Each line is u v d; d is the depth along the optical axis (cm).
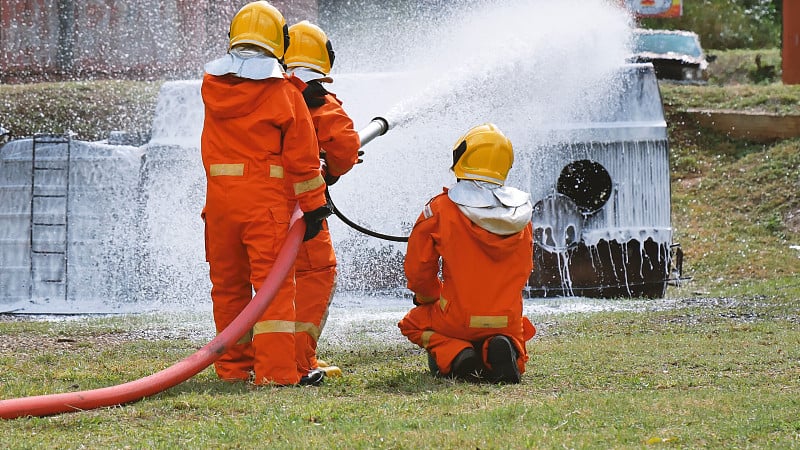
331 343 1686
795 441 943
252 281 1254
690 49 4759
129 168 2466
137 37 4153
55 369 1393
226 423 1008
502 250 1291
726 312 2078
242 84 1232
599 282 2450
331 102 1340
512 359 1279
